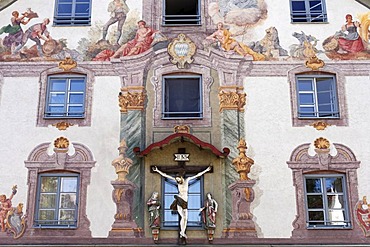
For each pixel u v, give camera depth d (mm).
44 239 20859
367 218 20938
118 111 22203
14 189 21344
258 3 23594
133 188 21297
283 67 22656
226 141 21766
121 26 23297
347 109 22156
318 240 20719
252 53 22812
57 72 22750
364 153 21625
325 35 23109
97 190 21281
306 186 21375
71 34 23234
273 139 21766
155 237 20656
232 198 21141
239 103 22203
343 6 23562
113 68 22719
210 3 23578
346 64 22703
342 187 21391
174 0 24094
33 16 23516
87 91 22438
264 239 20703
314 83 22641
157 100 22344
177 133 21234
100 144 21812
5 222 21031
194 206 21203
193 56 22828
